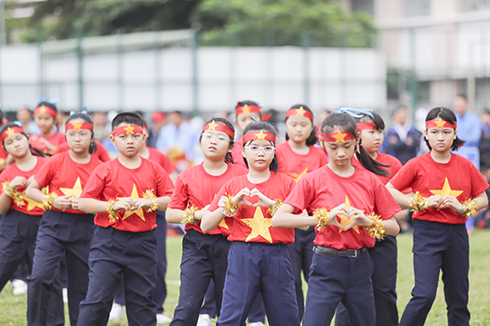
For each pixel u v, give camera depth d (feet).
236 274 29.50
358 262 28.22
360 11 173.27
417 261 32.45
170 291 48.75
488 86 143.95
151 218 33.40
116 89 118.83
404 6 177.47
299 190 28.66
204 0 168.25
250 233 29.71
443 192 32.76
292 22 150.41
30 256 40.27
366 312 28.35
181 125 82.07
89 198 32.63
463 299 32.63
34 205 39.78
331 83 125.80
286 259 29.89
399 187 33.22
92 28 170.50
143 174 33.68
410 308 31.65
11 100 101.19
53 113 47.75
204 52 122.42
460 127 70.49
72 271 36.47
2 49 114.21
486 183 33.06
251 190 30.50
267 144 30.19
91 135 36.50
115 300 42.42
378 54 127.24
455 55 167.73
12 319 40.68
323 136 28.37
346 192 28.53
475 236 68.69
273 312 29.60
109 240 32.50
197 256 32.19
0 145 44.50
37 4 182.80
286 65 124.88
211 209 30.73
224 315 29.04
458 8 169.17
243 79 123.85
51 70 115.65
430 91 166.40
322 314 27.78
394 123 69.77
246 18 154.40
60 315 37.17
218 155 32.63
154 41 122.42
